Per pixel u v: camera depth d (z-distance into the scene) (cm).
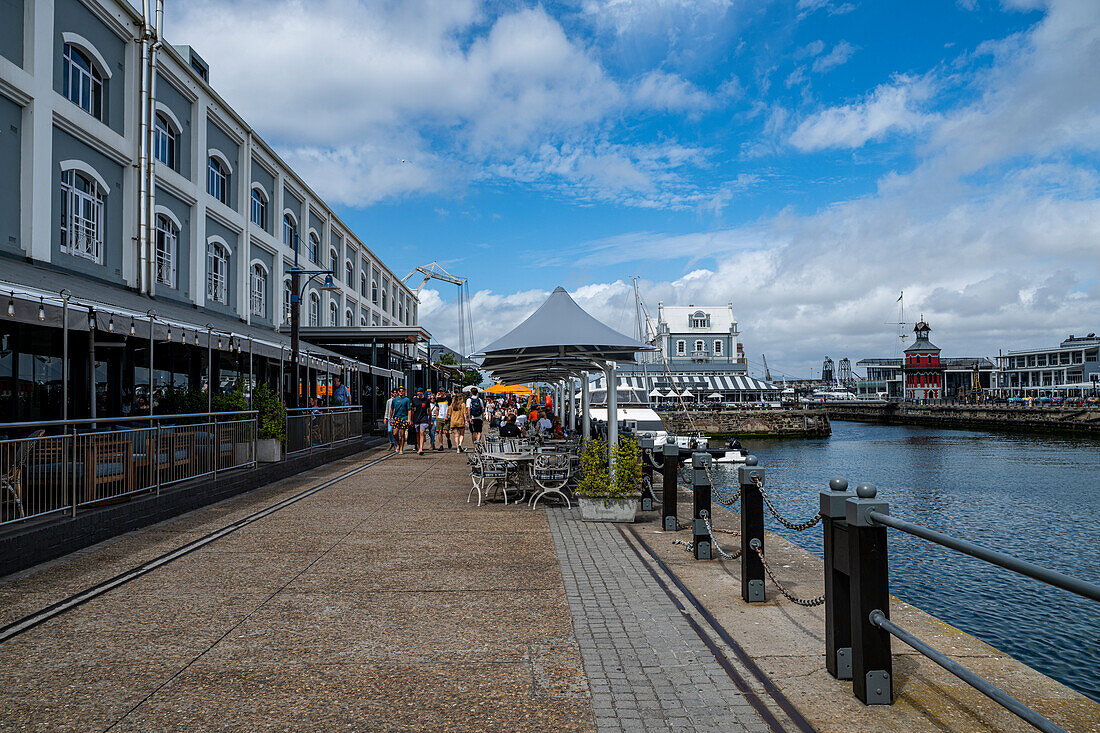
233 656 493
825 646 507
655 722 396
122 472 940
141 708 413
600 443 1085
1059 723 390
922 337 11431
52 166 1686
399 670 470
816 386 15962
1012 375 10881
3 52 1546
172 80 2214
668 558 795
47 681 450
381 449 2403
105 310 1082
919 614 600
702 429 6234
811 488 2820
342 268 4312
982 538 1792
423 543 871
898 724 390
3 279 1180
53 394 1598
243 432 1347
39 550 751
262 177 3027
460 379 6781
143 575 711
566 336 1112
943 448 4838
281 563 765
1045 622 1095
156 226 2142
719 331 9588
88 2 1805
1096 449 4612
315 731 386
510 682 452
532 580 699
